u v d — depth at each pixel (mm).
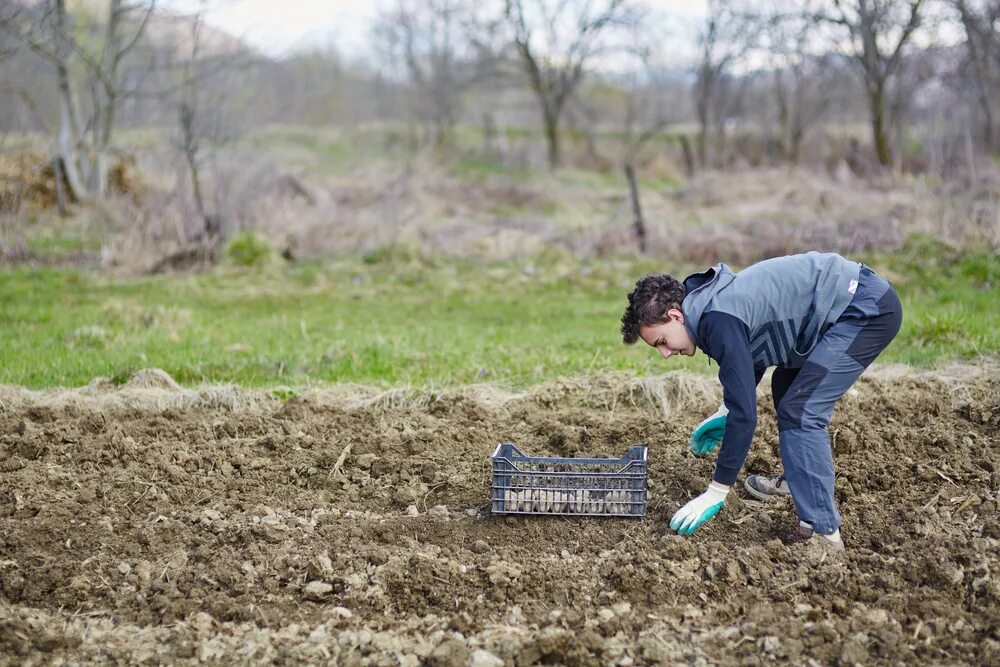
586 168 31984
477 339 9055
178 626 3820
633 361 7605
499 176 27281
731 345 3850
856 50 24391
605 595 3988
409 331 9680
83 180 18188
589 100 40031
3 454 5520
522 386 6926
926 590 3893
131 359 7957
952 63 25172
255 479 5223
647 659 3525
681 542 4285
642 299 3973
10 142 21000
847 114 35438
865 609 3811
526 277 13164
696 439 4742
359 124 39750
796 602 3871
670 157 32188
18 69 19406
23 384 7090
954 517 4539
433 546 4422
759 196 20188
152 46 19734
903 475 4965
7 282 12633
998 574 3936
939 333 7629
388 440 5664
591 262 13953
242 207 15680
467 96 41531
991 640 3521
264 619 3854
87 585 4129
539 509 4684
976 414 5641
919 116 28953
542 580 4094
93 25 18625
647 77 36719
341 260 14555
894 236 12898
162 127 21312
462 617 3818
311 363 7801
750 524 4535
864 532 4418
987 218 12078
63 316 10312
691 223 16391
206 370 7562
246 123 18312
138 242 14242
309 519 4766
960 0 22062
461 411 6227
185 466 5352
